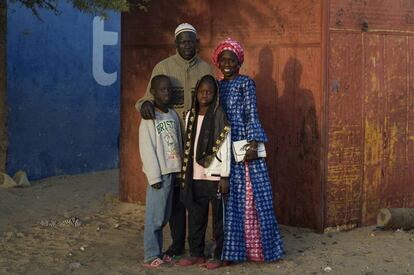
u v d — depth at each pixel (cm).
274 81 646
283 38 637
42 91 945
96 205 777
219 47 532
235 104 526
